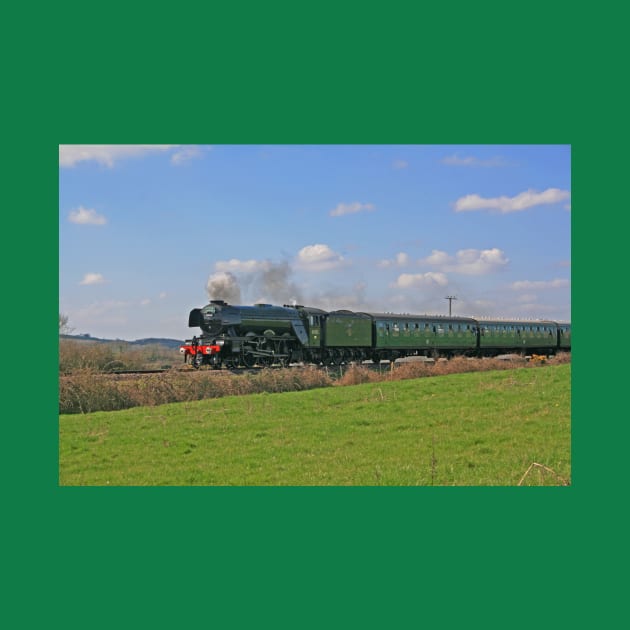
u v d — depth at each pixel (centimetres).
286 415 3012
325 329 5747
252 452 2419
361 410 3097
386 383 4000
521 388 3553
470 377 4184
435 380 4072
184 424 2838
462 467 2188
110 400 3303
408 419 2869
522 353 7844
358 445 2492
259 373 4075
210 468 2238
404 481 2027
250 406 3175
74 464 2320
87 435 2664
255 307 5272
